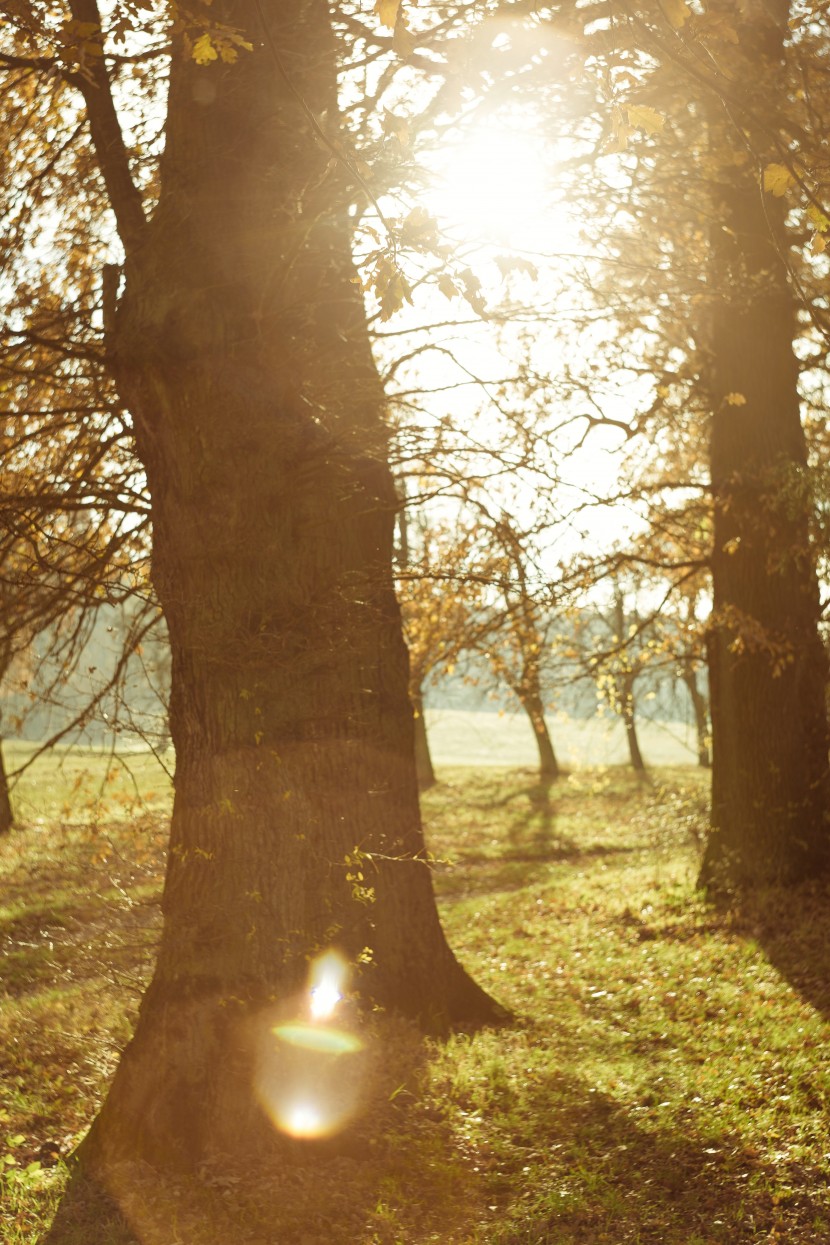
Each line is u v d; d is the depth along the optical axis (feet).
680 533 51.55
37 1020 34.40
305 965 25.05
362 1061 25.36
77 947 29.99
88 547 31.48
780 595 47.73
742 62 36.29
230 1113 23.15
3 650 31.42
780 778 47.44
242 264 25.31
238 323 25.04
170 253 25.14
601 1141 23.53
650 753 174.60
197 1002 23.91
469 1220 20.47
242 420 24.86
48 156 31.45
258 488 25.09
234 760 25.02
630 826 88.07
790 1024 30.55
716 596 49.49
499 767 144.97
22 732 32.94
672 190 37.24
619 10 17.37
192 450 24.88
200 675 25.26
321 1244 19.61
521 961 41.22
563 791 116.47
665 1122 24.16
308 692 26.00
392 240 17.13
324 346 28.22
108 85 26.89
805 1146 22.85
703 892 48.19
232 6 25.43
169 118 26.30
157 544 25.86
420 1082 25.44
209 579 24.99
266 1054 23.68
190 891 25.03
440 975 29.96
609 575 46.24
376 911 28.45
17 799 36.86
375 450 28.30
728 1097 25.49
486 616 44.32
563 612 44.52
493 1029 30.04
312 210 25.49
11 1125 27.07
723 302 41.22
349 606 26.68
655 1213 20.48
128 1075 23.80
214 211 25.34
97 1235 20.17
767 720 47.70
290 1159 22.72
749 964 37.17
